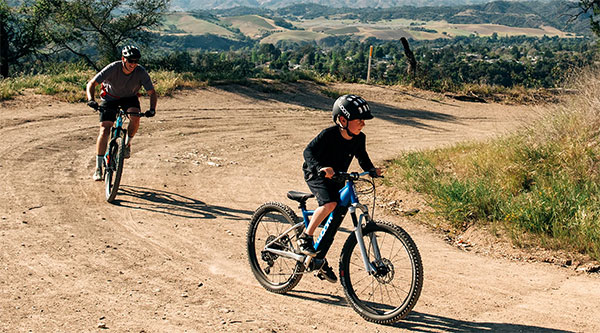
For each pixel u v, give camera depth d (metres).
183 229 6.61
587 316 4.65
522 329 4.38
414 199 8.37
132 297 4.67
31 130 11.32
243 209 7.71
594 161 8.22
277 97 20.33
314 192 4.58
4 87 14.80
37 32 30.48
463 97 25.62
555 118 9.76
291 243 4.98
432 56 124.81
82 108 14.23
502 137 11.33
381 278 4.44
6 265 5.11
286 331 4.23
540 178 8.00
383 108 21.17
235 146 12.09
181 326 4.21
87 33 30.19
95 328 4.08
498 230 6.86
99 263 5.36
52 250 5.57
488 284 5.38
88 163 9.34
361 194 8.89
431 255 6.23
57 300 4.50
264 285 5.07
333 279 4.86
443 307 4.80
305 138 13.77
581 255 6.06
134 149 10.86
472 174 9.05
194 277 5.23
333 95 22.09
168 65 27.34
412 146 13.80
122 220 6.74
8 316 4.16
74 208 7.00
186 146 11.59
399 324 4.45
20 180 7.96
